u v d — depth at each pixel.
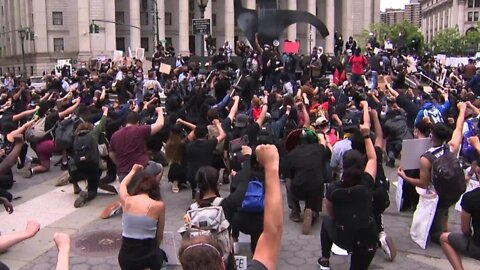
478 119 12.10
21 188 12.83
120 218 10.44
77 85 23.28
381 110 16.25
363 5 98.31
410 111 14.52
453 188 8.30
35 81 52.84
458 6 163.50
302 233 9.50
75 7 76.31
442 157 8.33
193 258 3.12
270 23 37.00
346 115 15.55
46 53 77.19
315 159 9.38
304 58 37.34
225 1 83.12
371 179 6.79
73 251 8.69
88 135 11.48
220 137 11.32
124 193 6.72
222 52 33.97
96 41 75.69
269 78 26.91
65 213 10.80
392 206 11.02
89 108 14.39
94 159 11.47
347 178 6.66
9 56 93.12
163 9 80.81
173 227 9.76
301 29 91.12
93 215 10.64
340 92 20.56
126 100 18.75
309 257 8.43
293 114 13.48
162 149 15.35
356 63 28.95
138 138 9.76
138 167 7.12
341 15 95.19
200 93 15.58
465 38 133.62
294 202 10.14
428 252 8.61
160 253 6.67
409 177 9.27
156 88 21.86
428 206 8.73
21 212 10.88
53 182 13.40
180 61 36.44
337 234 6.86
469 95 15.47
